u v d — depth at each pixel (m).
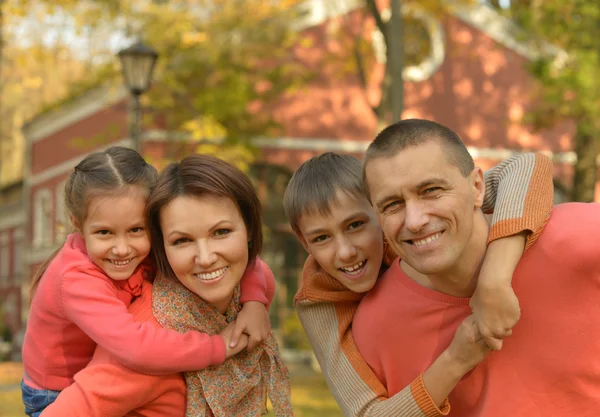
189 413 2.65
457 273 2.48
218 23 15.09
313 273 2.82
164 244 2.65
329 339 2.79
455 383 2.41
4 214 32.00
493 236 2.38
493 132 20.12
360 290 2.72
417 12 19.42
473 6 18.66
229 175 2.60
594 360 2.45
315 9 18.64
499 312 2.28
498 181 2.66
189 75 15.20
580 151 16.11
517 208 2.41
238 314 2.77
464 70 20.08
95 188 2.64
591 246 2.40
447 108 19.97
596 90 13.17
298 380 14.48
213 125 15.30
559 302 2.44
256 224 2.69
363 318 2.73
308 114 18.89
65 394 2.47
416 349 2.62
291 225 2.79
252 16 15.38
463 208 2.34
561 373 2.46
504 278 2.29
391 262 2.87
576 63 13.55
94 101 20.41
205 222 2.54
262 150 18.58
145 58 10.60
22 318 28.19
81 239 2.85
